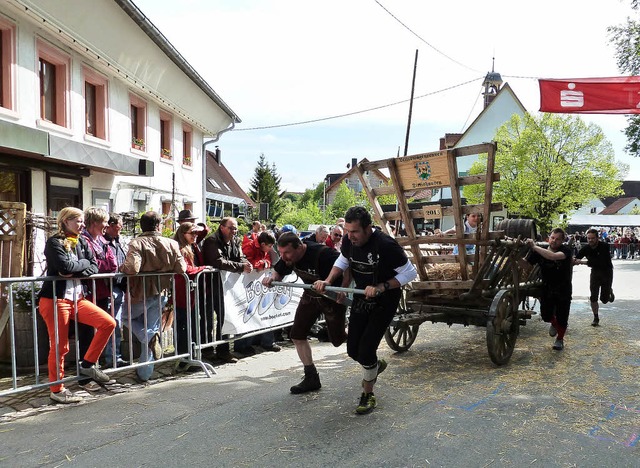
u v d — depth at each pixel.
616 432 3.86
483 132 41.88
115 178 12.74
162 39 11.87
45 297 4.52
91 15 9.82
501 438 3.74
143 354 5.27
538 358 6.21
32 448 3.58
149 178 14.78
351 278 4.79
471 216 6.13
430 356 6.39
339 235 8.44
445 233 7.49
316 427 3.96
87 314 4.67
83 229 5.11
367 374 4.29
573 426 3.97
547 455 3.46
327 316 4.86
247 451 3.53
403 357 6.34
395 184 5.99
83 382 5.09
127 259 5.02
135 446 3.61
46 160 9.62
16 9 8.43
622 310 10.07
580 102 9.14
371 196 6.28
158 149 15.42
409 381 5.25
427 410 4.34
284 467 3.29
